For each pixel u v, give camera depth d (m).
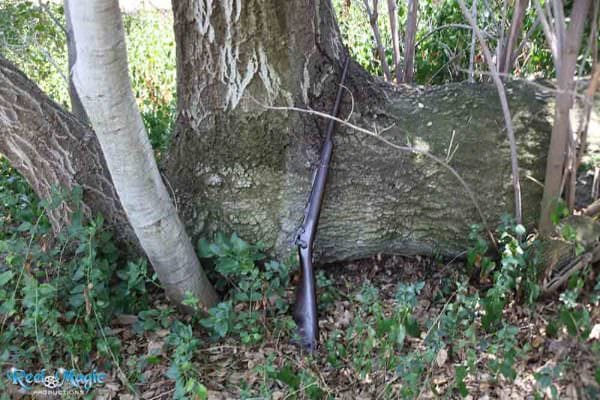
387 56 5.24
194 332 3.28
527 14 4.23
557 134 2.80
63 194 3.21
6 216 4.30
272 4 2.99
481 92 3.34
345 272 3.60
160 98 5.84
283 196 3.31
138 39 7.00
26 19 6.07
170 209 2.90
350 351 3.02
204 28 3.08
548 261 3.00
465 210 3.27
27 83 3.32
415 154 3.25
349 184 3.29
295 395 2.71
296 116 3.23
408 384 2.60
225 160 3.32
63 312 3.10
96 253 3.15
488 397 2.60
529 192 3.18
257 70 3.13
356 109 3.32
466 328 2.96
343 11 5.89
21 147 3.32
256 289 3.31
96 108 2.43
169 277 3.08
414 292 2.93
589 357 2.52
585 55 2.64
